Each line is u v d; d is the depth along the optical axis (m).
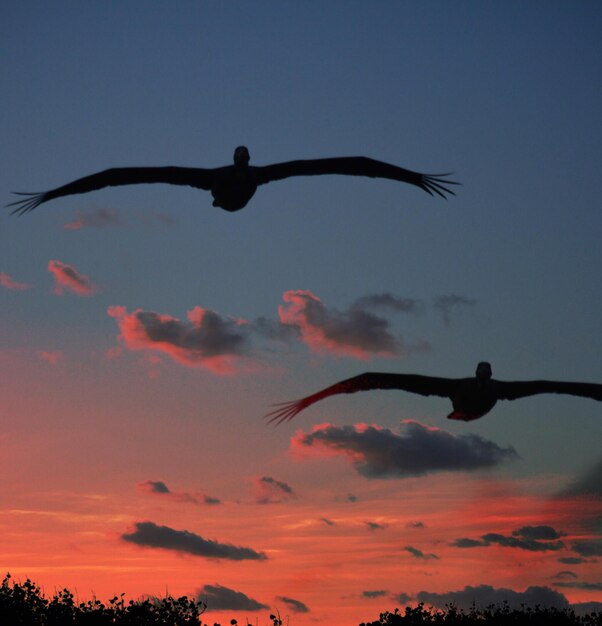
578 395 15.07
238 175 15.41
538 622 20.33
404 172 15.79
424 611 20.19
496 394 15.05
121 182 15.44
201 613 19.17
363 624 20.00
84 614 18.94
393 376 14.92
